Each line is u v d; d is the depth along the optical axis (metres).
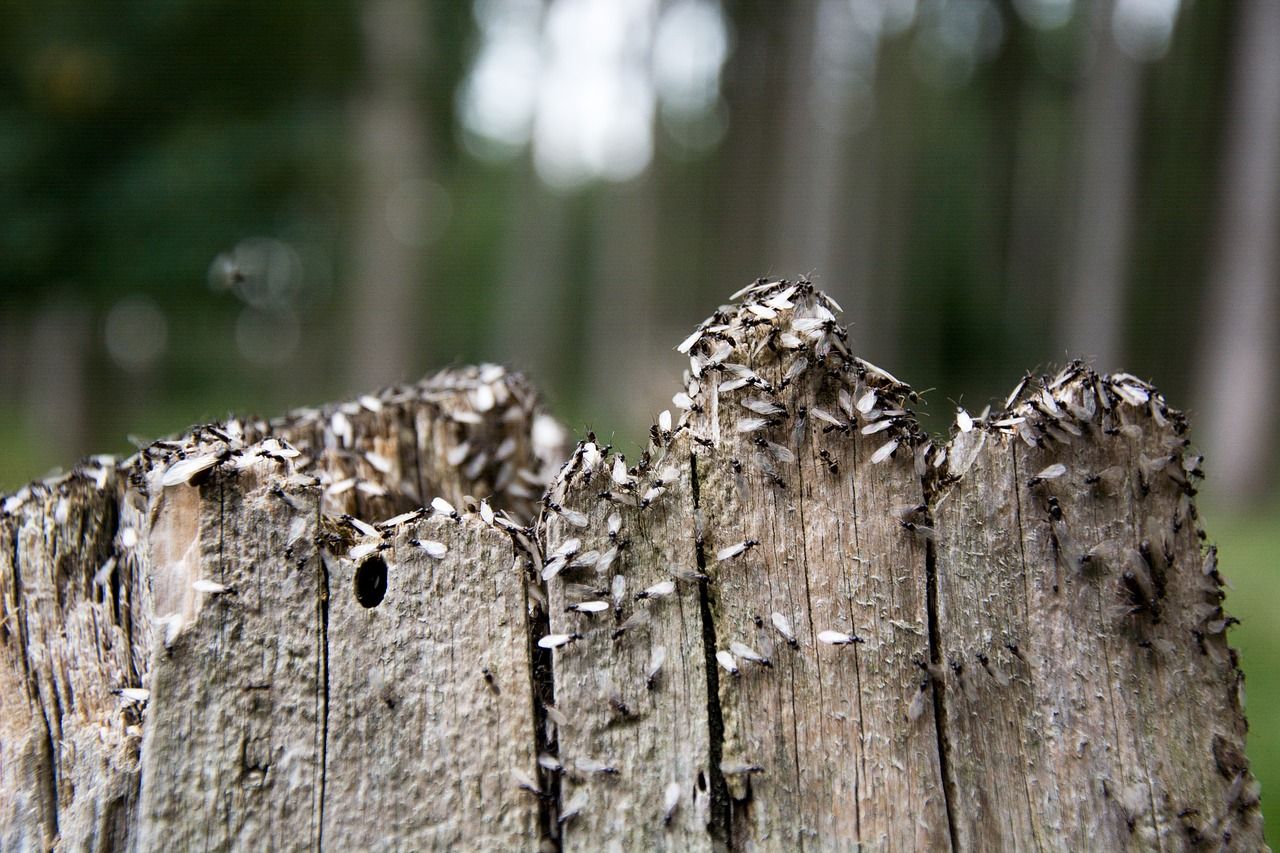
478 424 0.56
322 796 0.48
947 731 0.49
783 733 0.48
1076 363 0.50
